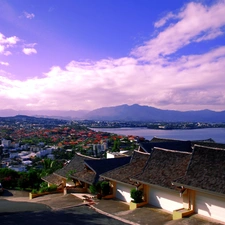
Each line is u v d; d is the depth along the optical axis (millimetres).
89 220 17562
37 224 16562
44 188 30734
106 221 17422
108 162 28391
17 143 140000
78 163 32594
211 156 18203
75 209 20844
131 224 16828
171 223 16453
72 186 28812
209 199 16906
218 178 16422
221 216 16234
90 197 24641
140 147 30844
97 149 108312
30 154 112250
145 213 18953
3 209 21734
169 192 19594
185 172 18609
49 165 55625
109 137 153500
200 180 16953
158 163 21703
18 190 39688
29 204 23953
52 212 19953
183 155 20984
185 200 18094
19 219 17844
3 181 41156
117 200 23281
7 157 107312
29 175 40906
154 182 19719
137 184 21219
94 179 25672
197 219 16625
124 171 23828
